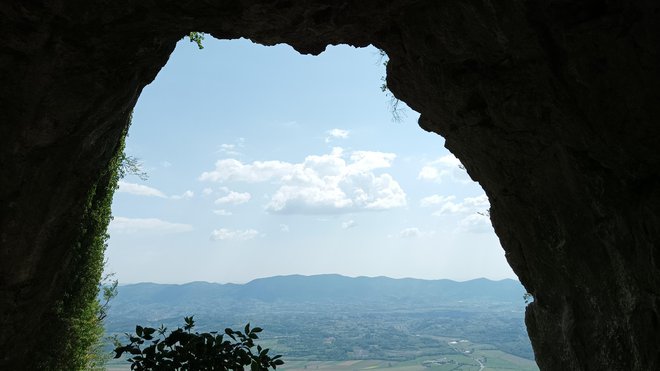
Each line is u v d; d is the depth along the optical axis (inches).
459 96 357.1
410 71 390.3
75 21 280.7
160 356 183.8
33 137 308.8
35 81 291.9
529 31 272.5
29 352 410.6
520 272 444.5
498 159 383.2
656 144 252.7
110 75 317.4
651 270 264.5
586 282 334.3
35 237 349.1
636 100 248.7
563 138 304.3
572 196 325.7
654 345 273.3
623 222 282.5
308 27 349.7
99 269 498.6
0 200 313.9
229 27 342.3
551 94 291.4
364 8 328.8
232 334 194.5
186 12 306.2
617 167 278.8
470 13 293.6
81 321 489.7
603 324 324.2
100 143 377.4
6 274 339.6
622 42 238.4
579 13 247.6
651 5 222.1
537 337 424.5
